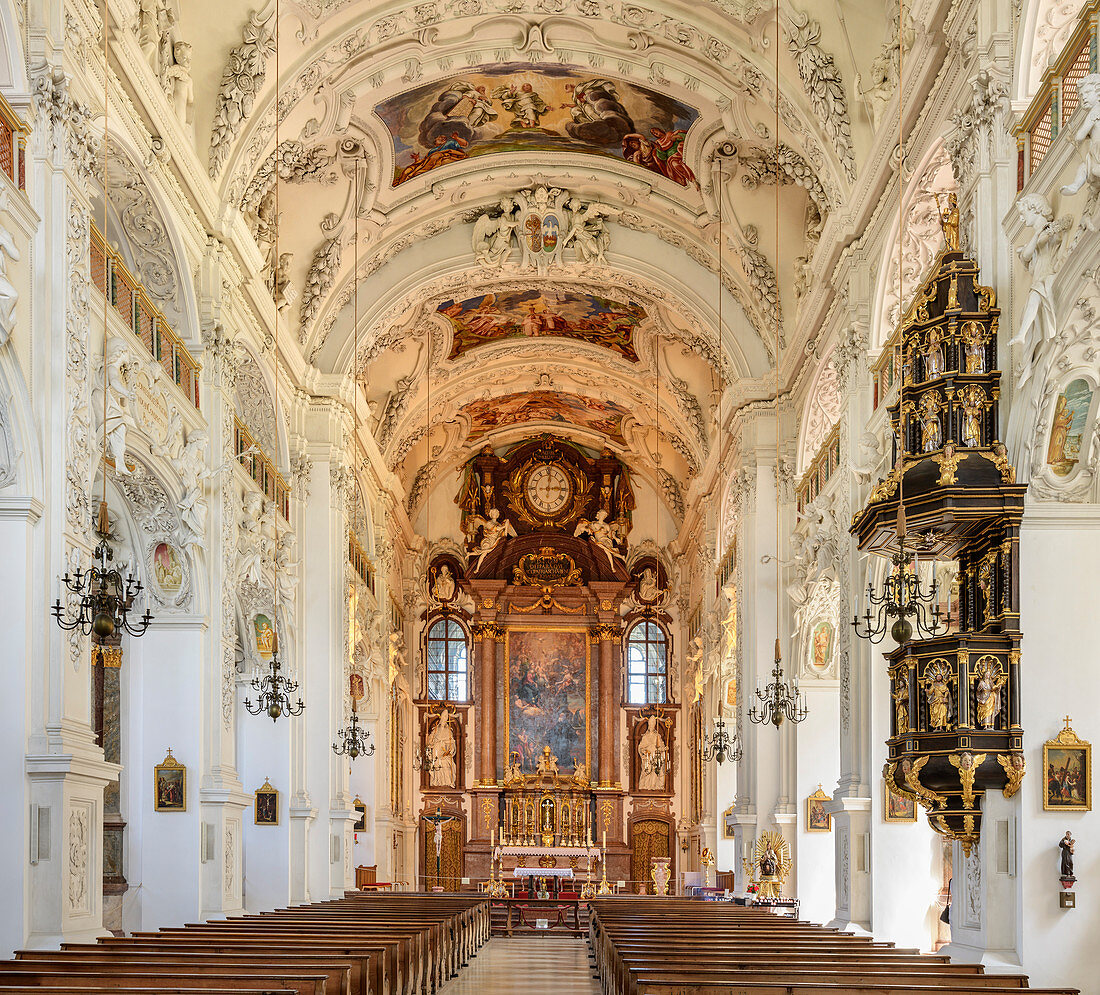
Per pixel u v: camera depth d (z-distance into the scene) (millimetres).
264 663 23172
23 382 11836
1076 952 11914
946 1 14195
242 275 20297
